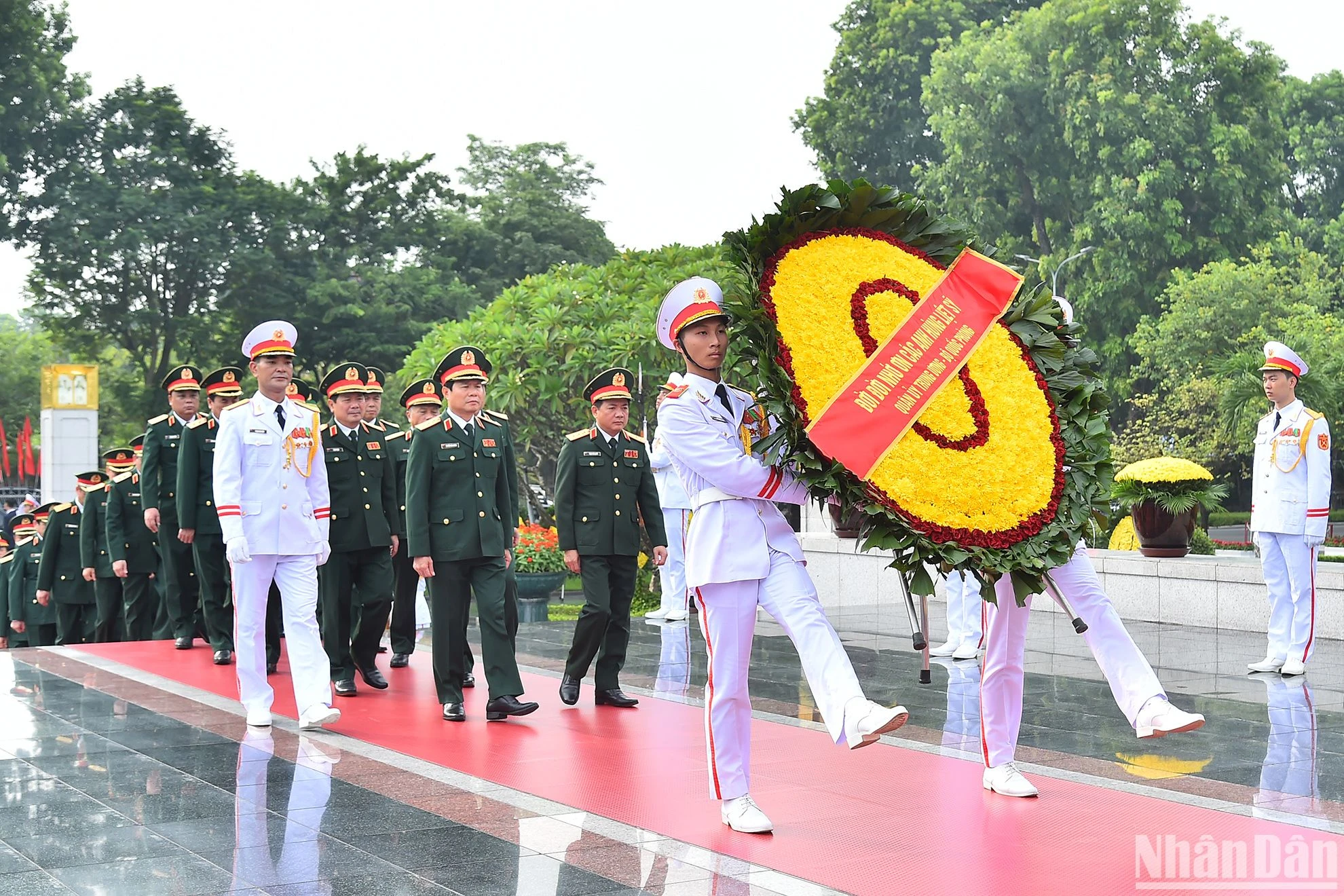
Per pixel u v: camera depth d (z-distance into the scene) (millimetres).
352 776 6145
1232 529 34094
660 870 4520
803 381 4789
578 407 19359
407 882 4383
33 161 40188
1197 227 37250
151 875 4480
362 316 39031
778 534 5098
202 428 10320
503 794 5734
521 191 48531
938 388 4902
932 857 4660
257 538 7559
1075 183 36250
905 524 4668
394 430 10258
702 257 20531
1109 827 5074
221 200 40469
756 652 10711
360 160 42062
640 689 9031
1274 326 31609
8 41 39094
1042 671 9438
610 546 8148
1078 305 36031
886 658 10461
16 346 62812
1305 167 45125
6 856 4738
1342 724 7402
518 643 11961
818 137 44250
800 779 6027
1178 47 36312
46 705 8398
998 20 43938
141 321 40625
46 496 36312
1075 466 5020
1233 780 5934
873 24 44188
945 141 38219
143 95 41188
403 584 10297
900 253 5156
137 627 12562
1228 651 10406
